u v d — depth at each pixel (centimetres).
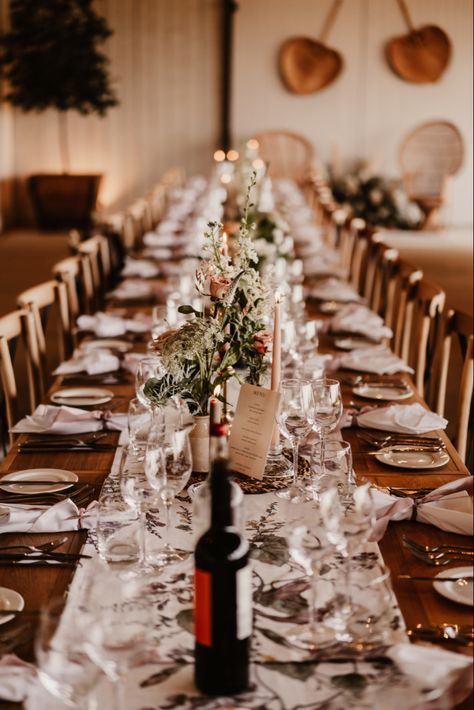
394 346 483
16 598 153
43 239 1202
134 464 191
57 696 121
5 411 317
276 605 149
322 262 566
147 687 127
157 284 478
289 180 1198
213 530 124
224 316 208
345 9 1245
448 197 1283
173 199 962
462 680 124
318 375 234
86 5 1166
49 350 645
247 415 202
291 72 1263
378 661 132
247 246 212
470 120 1273
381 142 1286
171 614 146
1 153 1247
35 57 1162
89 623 118
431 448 225
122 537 172
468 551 169
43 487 203
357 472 212
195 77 1281
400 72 1253
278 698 124
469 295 816
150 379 214
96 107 1208
